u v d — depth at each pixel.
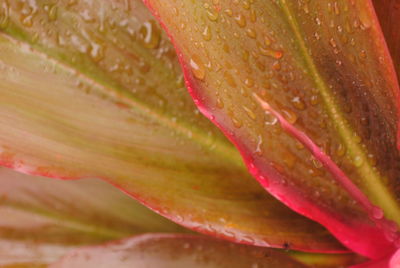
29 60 0.38
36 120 0.37
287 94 0.36
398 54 0.39
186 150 0.38
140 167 0.37
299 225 0.37
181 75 0.39
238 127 0.35
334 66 0.36
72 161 0.37
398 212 0.37
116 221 0.41
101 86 0.38
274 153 0.35
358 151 0.36
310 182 0.36
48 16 0.39
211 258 0.37
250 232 0.37
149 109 0.38
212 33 0.35
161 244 0.37
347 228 0.36
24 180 0.41
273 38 0.36
